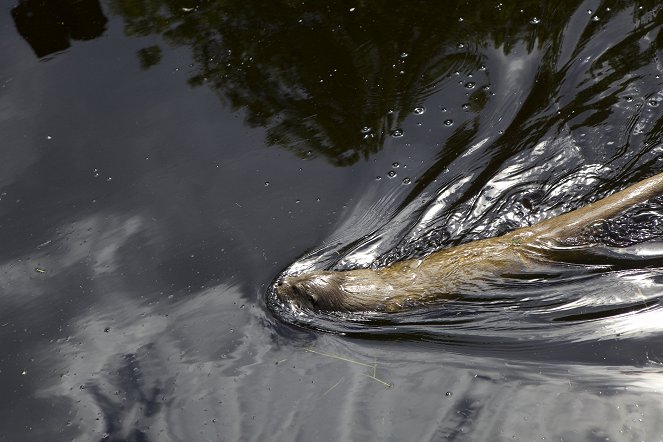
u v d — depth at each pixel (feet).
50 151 26.40
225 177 24.41
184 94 28.07
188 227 22.86
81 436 17.39
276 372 18.38
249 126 26.30
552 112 24.59
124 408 17.92
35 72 30.17
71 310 20.93
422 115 25.55
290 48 29.17
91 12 33.14
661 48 25.45
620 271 19.39
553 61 26.37
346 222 22.56
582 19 27.61
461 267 20.40
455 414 16.39
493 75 26.45
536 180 22.81
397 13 29.99
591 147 23.21
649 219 20.01
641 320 17.97
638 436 15.12
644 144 22.84
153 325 20.10
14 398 18.67
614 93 24.52
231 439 16.70
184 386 18.26
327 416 16.89
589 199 21.95
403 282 20.58
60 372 19.19
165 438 17.01
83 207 24.14
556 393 16.47
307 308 20.27
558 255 19.98
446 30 28.73
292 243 22.04
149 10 32.73
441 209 22.57
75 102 28.40
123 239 22.82
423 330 19.34
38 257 22.71
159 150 25.82
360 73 27.55
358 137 25.12
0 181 25.45
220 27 31.01
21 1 33.71
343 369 18.26
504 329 18.81
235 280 21.13
